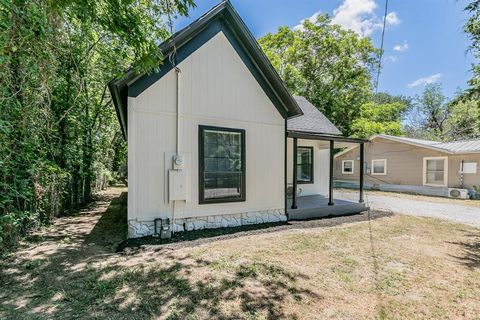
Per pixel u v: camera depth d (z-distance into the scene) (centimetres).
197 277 320
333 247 453
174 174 518
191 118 547
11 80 359
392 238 516
